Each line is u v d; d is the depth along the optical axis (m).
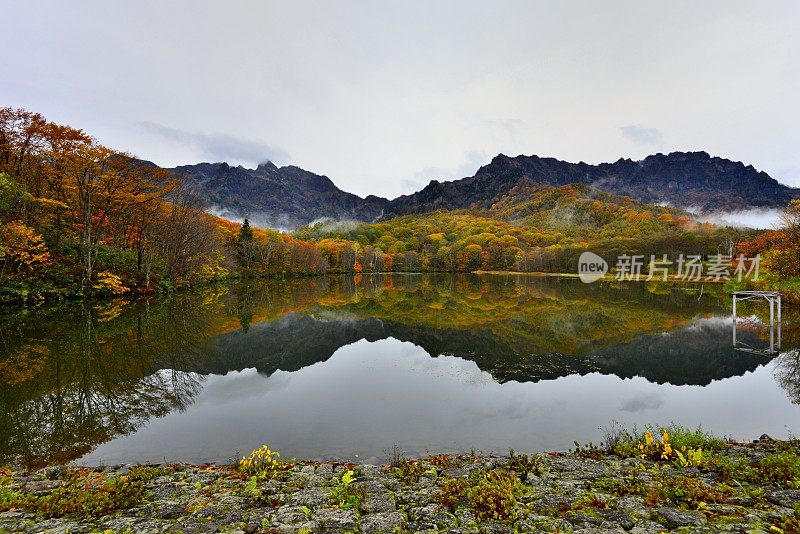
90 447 10.61
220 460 9.91
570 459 9.03
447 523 5.71
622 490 6.70
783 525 4.98
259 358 22.05
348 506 6.39
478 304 47.88
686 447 8.91
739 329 28.50
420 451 10.45
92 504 6.31
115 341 23.03
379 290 71.38
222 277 73.06
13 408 13.36
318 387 16.88
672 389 16.38
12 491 7.05
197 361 20.53
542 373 19.16
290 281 90.38
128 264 43.06
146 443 10.90
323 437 11.43
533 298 53.69
